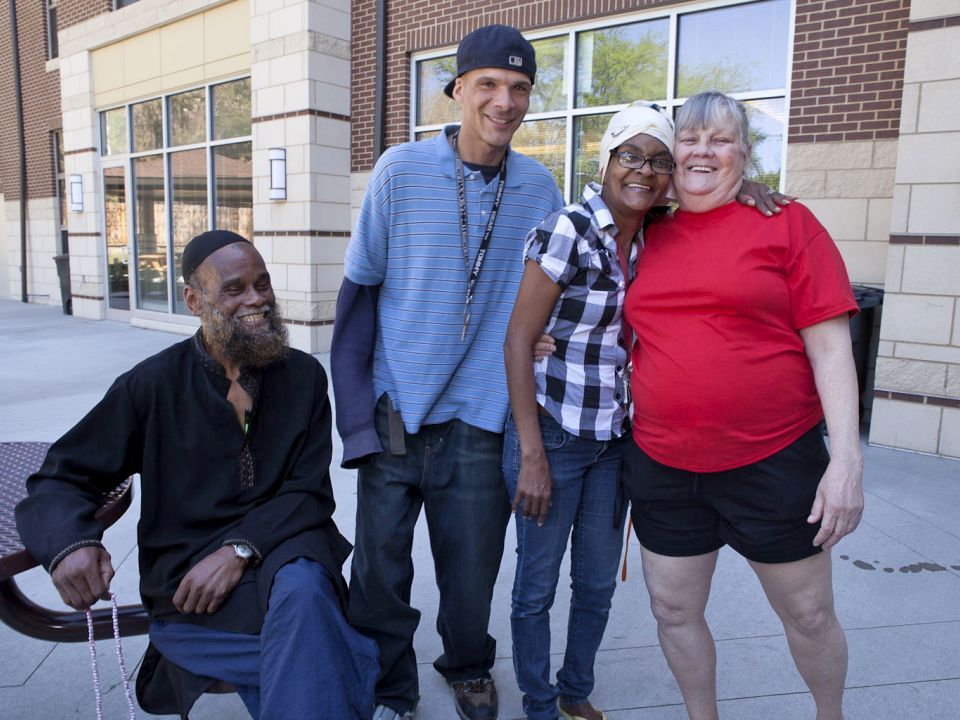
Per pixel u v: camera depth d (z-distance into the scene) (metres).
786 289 1.61
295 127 8.18
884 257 5.24
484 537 2.16
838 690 1.83
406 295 2.06
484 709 2.22
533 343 1.89
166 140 10.25
